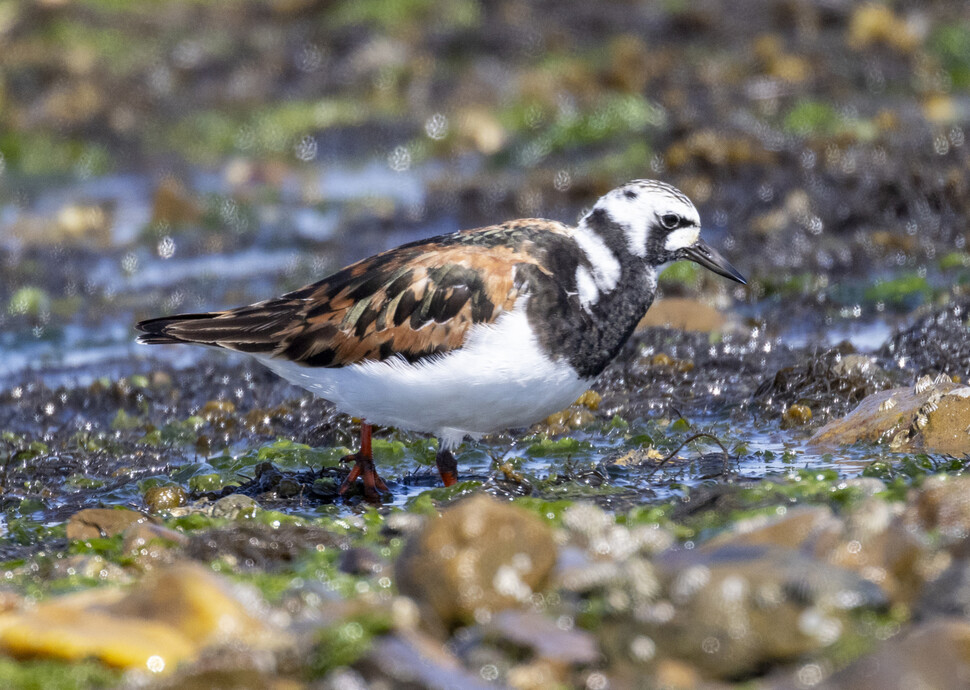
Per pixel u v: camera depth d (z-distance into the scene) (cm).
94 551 900
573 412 1314
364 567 797
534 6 3142
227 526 920
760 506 891
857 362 1345
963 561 657
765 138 2372
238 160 2755
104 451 1299
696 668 596
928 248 1842
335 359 1062
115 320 1875
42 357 1714
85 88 2936
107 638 626
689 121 2467
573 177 2361
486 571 662
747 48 2938
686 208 1092
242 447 1312
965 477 836
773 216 2048
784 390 1330
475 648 614
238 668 584
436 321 1023
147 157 2795
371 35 3130
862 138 2328
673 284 1762
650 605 606
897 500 856
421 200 2406
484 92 2897
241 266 2130
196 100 3014
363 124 2847
